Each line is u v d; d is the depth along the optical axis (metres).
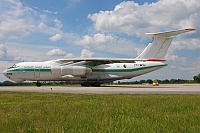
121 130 4.84
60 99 13.15
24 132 5.07
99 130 4.99
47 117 6.75
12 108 8.97
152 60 34.03
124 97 13.96
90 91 22.11
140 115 7.06
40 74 32.97
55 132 4.91
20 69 32.84
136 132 4.80
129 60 33.22
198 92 20.23
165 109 8.43
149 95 15.94
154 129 5.04
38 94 17.61
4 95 16.39
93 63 33.97
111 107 8.97
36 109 8.52
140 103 10.35
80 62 33.31
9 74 32.97
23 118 6.60
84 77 34.28
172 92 20.36
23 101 12.17
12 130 5.20
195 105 9.42
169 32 33.59
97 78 34.75
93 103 10.45
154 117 6.64
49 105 9.80
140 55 35.50
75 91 22.16
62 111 7.89
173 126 5.40
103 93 19.08
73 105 9.73
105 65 35.09
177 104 9.73
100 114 7.22
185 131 5.04
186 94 17.27
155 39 35.44
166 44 35.66
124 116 6.78
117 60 33.19
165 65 35.94
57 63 33.56
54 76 33.25
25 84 55.34
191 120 6.05
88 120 6.14
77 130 5.11
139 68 35.53
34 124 5.79
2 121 6.16
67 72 32.28
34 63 33.47
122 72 35.22
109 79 35.34
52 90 23.97
